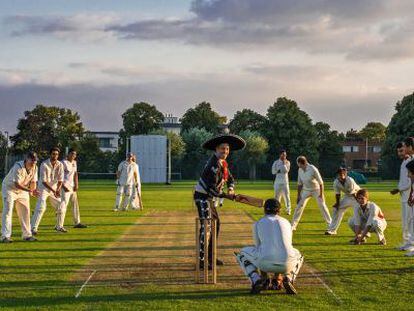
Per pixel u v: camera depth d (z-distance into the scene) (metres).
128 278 8.61
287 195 19.59
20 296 7.49
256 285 7.66
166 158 48.62
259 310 6.87
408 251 11.12
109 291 7.79
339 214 13.80
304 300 7.36
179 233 13.83
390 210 21.30
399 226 15.88
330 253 10.95
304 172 14.36
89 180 61.81
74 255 10.54
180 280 8.49
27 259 10.10
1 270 9.12
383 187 43.88
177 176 66.12
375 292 7.81
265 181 61.12
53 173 13.69
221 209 20.66
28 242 12.20
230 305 7.10
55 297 7.45
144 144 48.41
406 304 7.18
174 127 97.31
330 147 82.31
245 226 15.20
